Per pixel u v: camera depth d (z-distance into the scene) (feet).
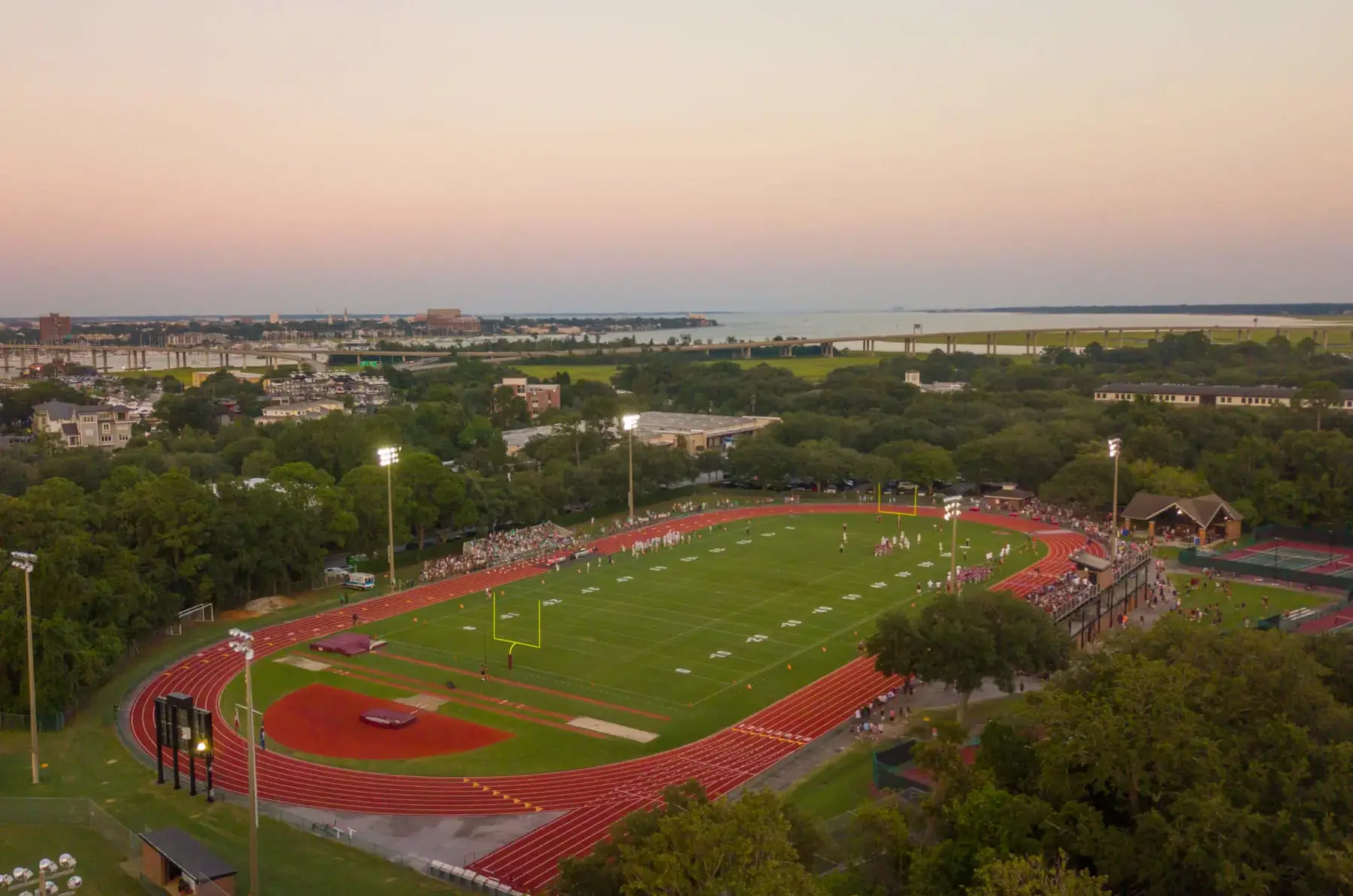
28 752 287.89
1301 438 620.90
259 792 267.80
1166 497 600.39
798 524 634.84
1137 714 186.19
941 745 209.67
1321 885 159.53
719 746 300.61
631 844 172.96
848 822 236.63
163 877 207.31
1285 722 189.06
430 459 558.15
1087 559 433.48
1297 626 374.63
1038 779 193.47
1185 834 166.61
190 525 415.23
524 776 279.28
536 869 228.43
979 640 299.38
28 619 269.44
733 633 409.28
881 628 313.73
